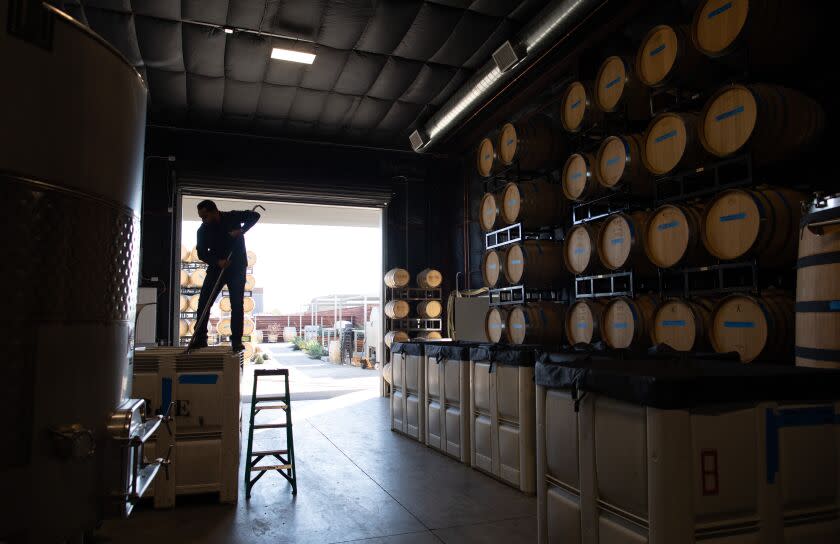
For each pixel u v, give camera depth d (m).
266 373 4.62
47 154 1.70
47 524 1.69
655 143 4.70
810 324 2.95
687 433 1.94
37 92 1.67
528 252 6.64
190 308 12.90
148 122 9.33
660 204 4.62
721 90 3.96
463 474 4.98
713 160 4.45
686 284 4.33
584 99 5.89
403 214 10.74
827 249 2.86
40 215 1.68
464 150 10.21
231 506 4.14
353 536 3.51
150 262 8.98
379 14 6.22
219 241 5.29
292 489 4.51
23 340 1.63
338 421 7.70
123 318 2.08
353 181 10.22
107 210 1.95
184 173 9.13
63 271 1.75
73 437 1.71
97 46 1.89
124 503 1.95
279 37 6.74
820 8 3.88
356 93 8.34
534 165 7.01
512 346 5.05
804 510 2.13
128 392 2.16
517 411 4.46
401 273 10.17
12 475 1.60
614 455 2.20
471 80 7.46
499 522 3.74
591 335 5.57
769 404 2.08
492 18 6.34
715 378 2.00
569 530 2.53
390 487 4.59
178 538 3.49
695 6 5.15
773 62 4.06
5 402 1.58
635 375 2.05
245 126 9.57
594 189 5.73
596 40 6.36
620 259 5.16
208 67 7.44
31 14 1.66
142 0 5.90
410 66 7.51
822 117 3.83
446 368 5.68
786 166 4.20
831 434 2.18
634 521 2.10
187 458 4.15
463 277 10.15
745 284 4.52
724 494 1.98
